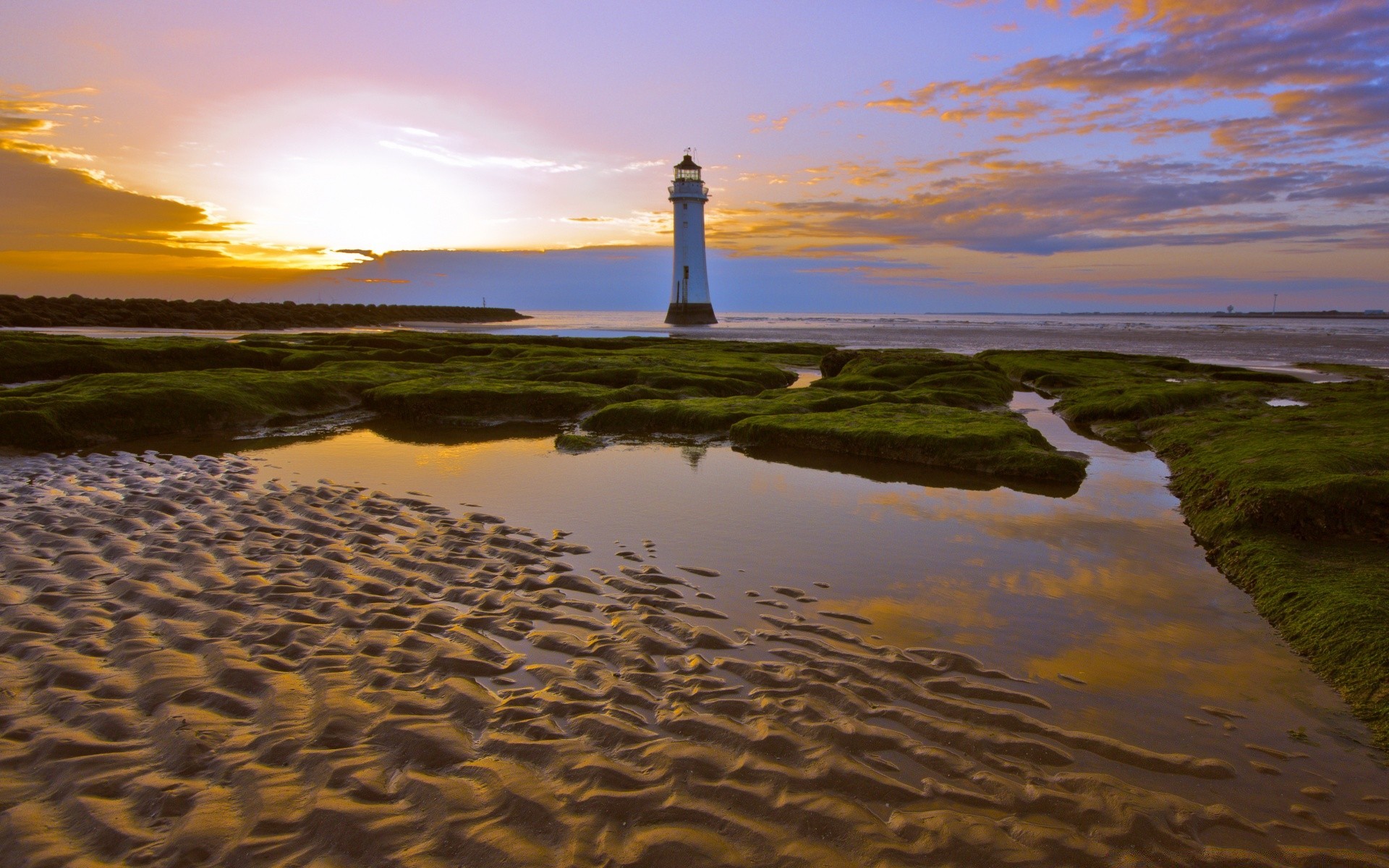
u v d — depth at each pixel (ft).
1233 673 22.90
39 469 48.21
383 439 65.46
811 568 31.50
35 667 20.66
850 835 15.10
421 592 27.09
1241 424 61.05
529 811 15.26
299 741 17.39
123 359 104.99
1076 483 48.91
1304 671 23.11
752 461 55.67
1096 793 16.83
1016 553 34.04
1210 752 18.66
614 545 33.88
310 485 43.93
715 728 18.61
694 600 27.40
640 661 22.09
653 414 71.82
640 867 14.01
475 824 14.83
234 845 14.05
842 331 354.74
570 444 61.41
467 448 60.95
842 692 20.81
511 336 200.03
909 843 14.96
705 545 34.42
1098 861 14.75
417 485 45.57
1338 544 32.24
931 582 30.07
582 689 20.34
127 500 38.63
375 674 20.72
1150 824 15.84
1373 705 20.68
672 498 43.60
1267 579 29.45
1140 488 47.88
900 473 51.67
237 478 45.75
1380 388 93.81
